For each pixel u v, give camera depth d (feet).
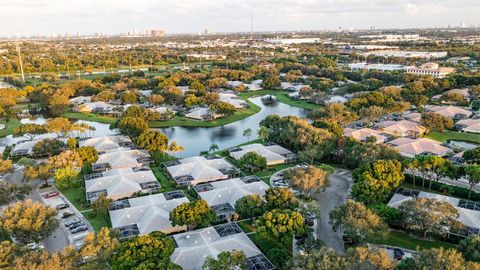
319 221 388.98
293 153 585.63
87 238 294.66
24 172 464.24
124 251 281.54
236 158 566.77
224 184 465.88
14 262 258.57
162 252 286.25
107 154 564.71
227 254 282.15
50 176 485.97
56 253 267.39
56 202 440.45
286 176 441.27
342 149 547.49
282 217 327.26
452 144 630.33
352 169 526.57
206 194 434.30
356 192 400.26
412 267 252.42
